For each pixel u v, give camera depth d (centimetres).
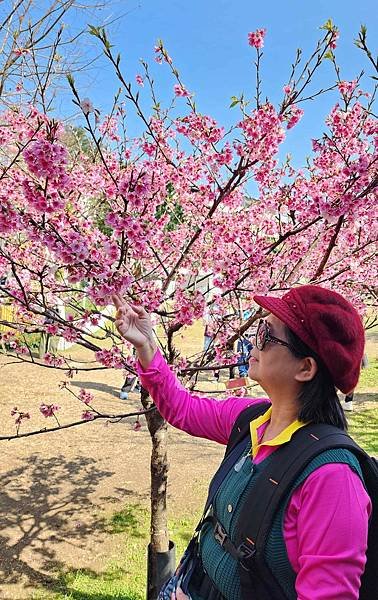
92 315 258
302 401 116
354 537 98
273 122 254
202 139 291
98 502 454
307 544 99
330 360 113
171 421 159
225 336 298
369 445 573
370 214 318
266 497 108
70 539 393
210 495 129
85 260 208
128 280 213
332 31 254
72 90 204
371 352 1128
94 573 351
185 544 385
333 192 268
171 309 295
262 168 302
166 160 313
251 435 128
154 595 289
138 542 393
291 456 109
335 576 95
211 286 306
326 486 101
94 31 211
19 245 311
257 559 105
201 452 585
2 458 540
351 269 336
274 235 336
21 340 321
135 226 210
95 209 322
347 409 711
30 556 368
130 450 580
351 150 311
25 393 769
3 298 296
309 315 116
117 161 347
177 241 336
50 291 277
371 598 110
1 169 298
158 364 161
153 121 338
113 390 820
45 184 196
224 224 299
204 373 913
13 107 332
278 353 119
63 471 517
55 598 321
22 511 433
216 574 117
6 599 318
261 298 125
